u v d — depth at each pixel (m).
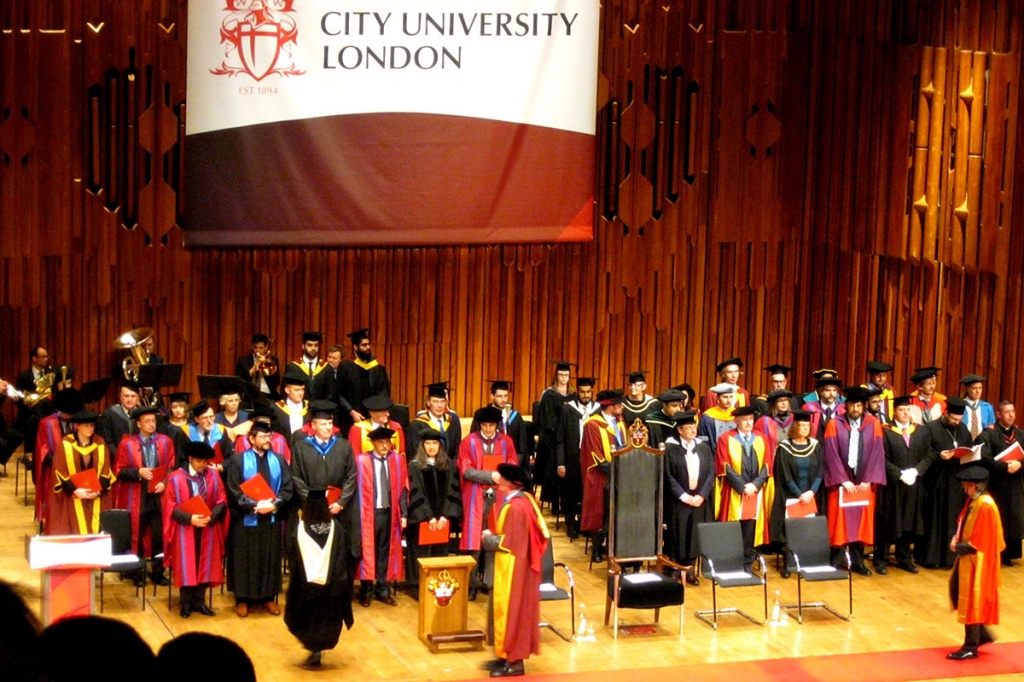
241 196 13.07
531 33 13.35
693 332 14.42
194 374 13.38
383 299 13.69
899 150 14.48
